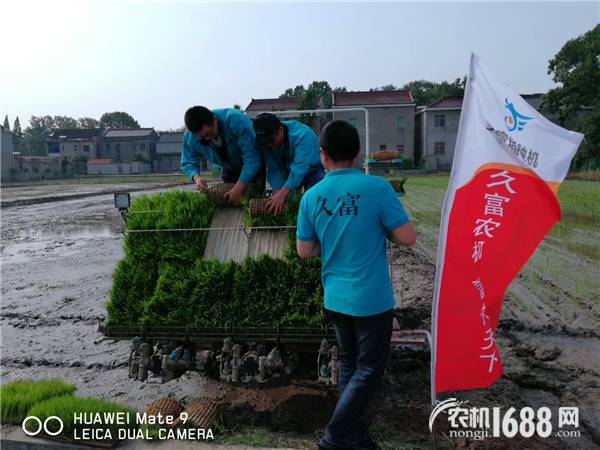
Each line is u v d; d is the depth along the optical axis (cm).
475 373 277
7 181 5231
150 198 410
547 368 437
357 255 258
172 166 7475
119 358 505
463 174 263
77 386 440
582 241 968
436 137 4250
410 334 413
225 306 353
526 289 671
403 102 4238
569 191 1825
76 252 1151
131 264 380
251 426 345
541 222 264
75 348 539
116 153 7475
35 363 500
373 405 366
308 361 424
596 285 683
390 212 259
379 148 4269
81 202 2519
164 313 362
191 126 367
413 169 4050
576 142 262
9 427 331
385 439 320
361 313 256
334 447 269
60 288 811
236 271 353
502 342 502
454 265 266
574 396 385
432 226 1246
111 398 412
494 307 275
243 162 407
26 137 10062
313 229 273
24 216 1927
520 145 263
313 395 384
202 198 396
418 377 416
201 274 358
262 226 371
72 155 7488
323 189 266
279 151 375
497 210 264
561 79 3105
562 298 631
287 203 370
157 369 357
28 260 1067
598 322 546
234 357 342
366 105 4228
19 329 610
